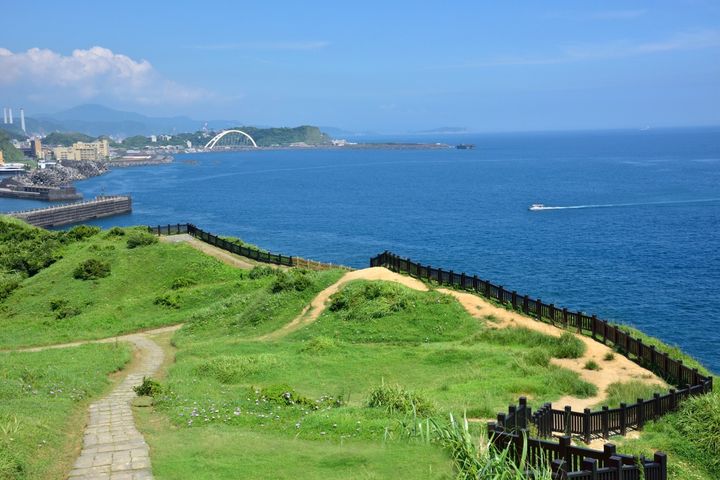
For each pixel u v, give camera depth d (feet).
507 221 358.64
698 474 53.06
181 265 182.60
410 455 47.55
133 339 133.49
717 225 314.35
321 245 314.55
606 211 379.96
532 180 617.62
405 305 112.78
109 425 62.39
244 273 174.40
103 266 179.01
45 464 49.52
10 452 48.52
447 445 44.37
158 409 69.56
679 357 94.43
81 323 147.43
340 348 99.25
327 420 59.16
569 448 41.93
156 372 100.12
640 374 81.20
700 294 191.42
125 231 222.07
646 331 158.30
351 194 559.38
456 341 101.14
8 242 216.13
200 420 63.16
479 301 115.34
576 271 227.40
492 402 68.03
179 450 52.54
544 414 56.29
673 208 380.58
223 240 205.98
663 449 57.00
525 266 239.50
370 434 55.16
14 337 139.54
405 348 98.53
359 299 117.39
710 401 61.93
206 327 133.28
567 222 343.26
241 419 63.05
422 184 632.79
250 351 103.86
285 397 70.54
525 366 83.10
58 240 214.07
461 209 425.28
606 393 74.18
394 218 399.03
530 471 38.32
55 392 78.38
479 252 273.33
